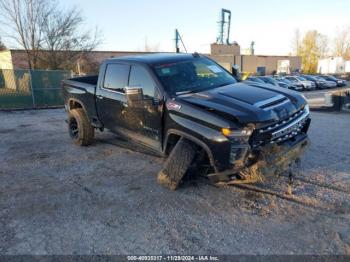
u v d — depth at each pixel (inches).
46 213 150.5
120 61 211.5
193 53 216.8
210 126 146.0
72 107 279.0
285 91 172.7
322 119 410.6
